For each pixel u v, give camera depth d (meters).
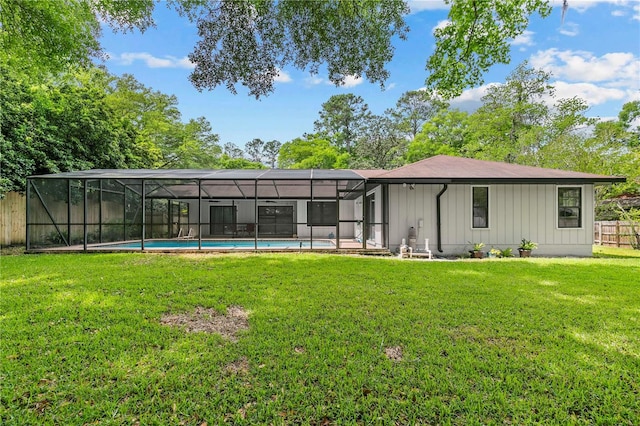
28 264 7.91
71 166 13.62
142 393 2.56
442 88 8.96
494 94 30.77
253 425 2.21
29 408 2.39
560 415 2.30
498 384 2.67
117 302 4.74
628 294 5.31
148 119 25.03
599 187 17.53
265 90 6.70
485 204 11.57
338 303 4.75
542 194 11.58
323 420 2.28
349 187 14.51
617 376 2.79
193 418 2.30
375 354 3.18
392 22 6.44
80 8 8.89
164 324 3.96
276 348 3.30
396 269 7.41
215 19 5.98
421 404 2.42
